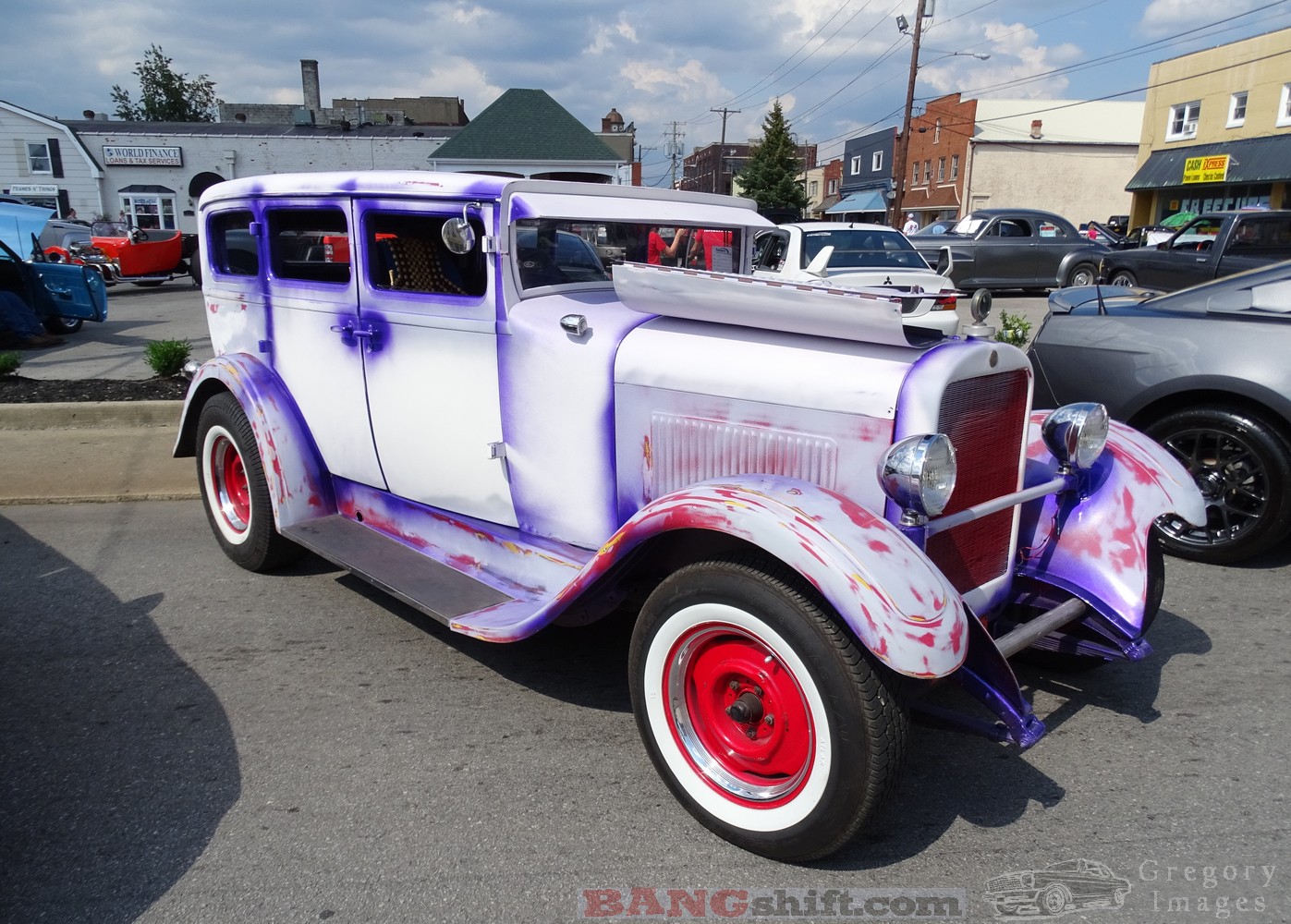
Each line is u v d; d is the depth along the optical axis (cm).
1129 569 294
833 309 249
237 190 399
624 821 255
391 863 237
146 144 3403
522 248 308
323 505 402
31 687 332
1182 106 3056
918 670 201
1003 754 291
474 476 331
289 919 217
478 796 267
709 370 269
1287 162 2538
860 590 205
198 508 541
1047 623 275
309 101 4128
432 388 335
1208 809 260
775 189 5281
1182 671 342
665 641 246
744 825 237
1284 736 298
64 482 570
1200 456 444
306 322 380
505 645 368
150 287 2147
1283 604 398
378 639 371
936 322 661
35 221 1277
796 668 220
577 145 2442
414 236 331
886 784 215
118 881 230
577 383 293
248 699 323
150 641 368
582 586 263
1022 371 279
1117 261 1398
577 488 302
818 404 250
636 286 284
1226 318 432
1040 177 4103
